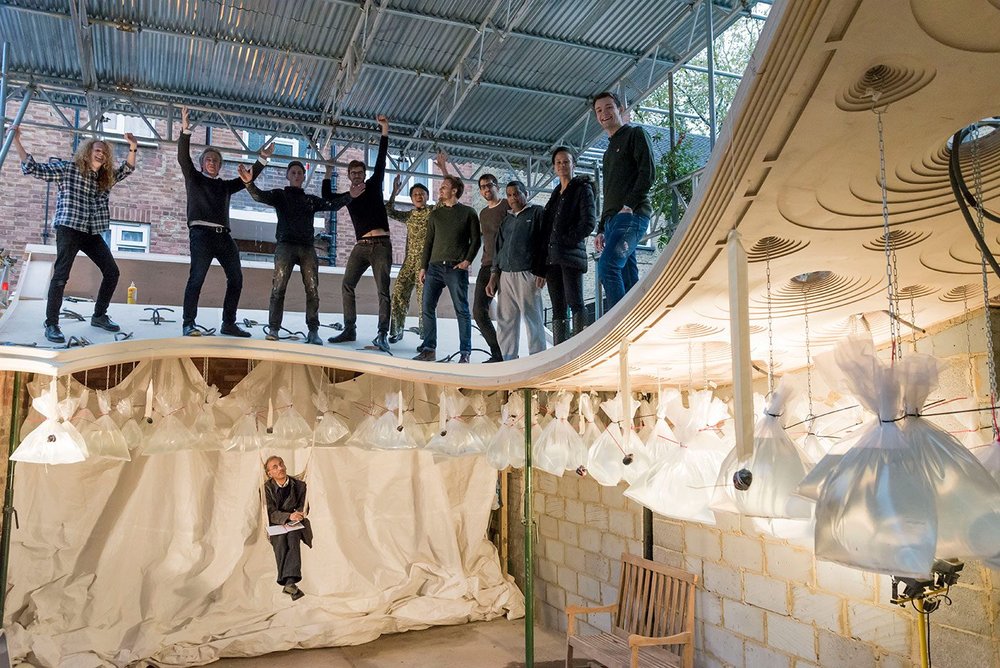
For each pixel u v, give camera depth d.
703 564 5.43
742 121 1.89
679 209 7.81
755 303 3.30
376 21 6.64
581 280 5.23
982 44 1.57
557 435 5.52
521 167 10.12
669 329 3.67
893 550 1.96
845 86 1.72
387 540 7.46
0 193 10.50
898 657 3.86
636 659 4.84
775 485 2.88
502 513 8.41
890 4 1.46
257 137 11.68
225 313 6.17
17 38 7.34
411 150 9.87
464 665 6.38
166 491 6.79
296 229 6.27
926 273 2.99
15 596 6.06
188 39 7.27
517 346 5.95
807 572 4.50
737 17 7.07
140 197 11.20
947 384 3.69
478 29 6.99
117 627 6.29
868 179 2.16
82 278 7.50
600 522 6.77
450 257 6.19
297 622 6.82
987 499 2.08
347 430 6.46
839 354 2.36
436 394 7.55
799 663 4.53
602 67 7.84
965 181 2.27
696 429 4.07
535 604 7.80
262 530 7.02
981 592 3.39
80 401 5.48
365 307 8.45
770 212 2.33
